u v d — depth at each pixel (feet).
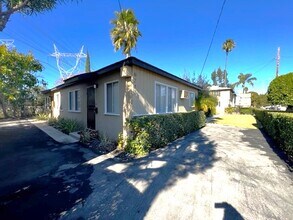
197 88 45.88
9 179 13.50
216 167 16.05
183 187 12.26
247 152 20.99
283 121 21.50
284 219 9.02
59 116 45.78
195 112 37.42
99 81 26.55
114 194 11.32
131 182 12.97
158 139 22.29
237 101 142.51
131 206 10.03
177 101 34.55
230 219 8.94
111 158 18.34
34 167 15.92
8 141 25.98
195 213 9.39
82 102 32.37
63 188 12.10
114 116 23.44
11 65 24.16
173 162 17.20
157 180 13.32
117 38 58.54
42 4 10.53
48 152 20.44
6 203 10.32
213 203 10.34
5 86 23.86
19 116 66.85
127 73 20.39
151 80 24.84
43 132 33.17
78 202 10.43
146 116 21.09
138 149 19.43
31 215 9.22
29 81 29.43
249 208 9.89
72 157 18.66
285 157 19.13
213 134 32.53
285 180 13.53
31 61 28.99
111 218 9.00
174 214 9.32
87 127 30.55
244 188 12.19
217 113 93.66
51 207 9.94
